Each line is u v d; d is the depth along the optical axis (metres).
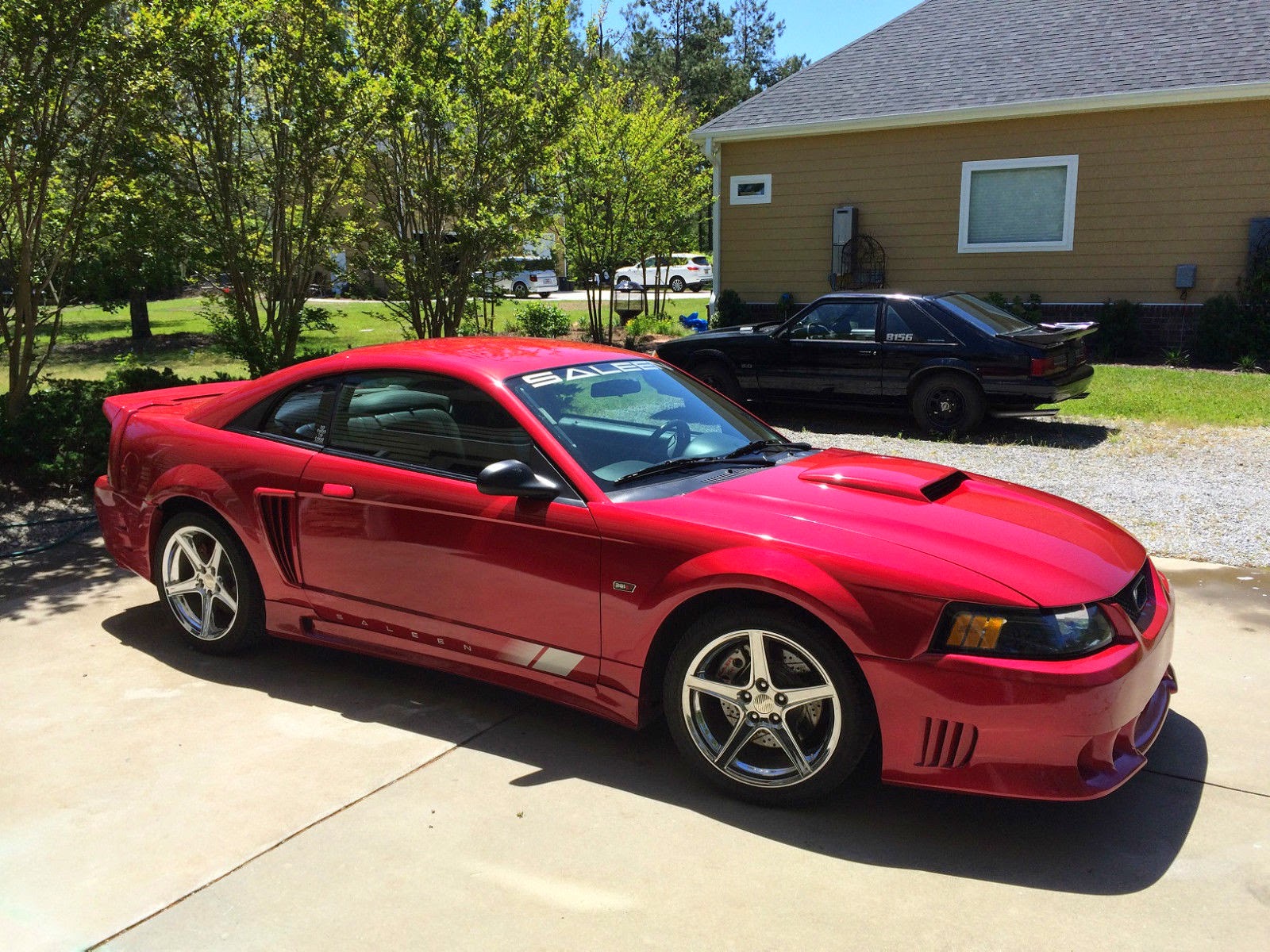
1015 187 14.82
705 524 3.17
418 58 10.48
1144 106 13.63
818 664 2.96
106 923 2.57
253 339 9.34
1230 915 2.59
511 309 24.94
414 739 3.60
